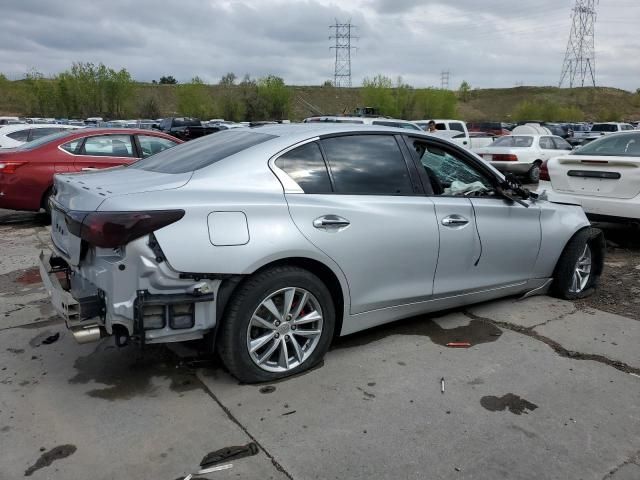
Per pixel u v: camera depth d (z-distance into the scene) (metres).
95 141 8.60
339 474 2.58
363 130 3.90
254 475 2.56
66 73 62.56
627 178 6.55
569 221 5.00
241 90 75.94
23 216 9.43
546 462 2.71
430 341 4.11
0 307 4.73
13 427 2.90
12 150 8.28
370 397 3.27
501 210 4.42
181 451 2.73
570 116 78.19
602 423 3.06
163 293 2.96
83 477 2.53
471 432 2.94
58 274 3.45
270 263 3.28
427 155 4.20
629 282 5.77
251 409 3.11
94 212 2.96
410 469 2.63
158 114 70.19
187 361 3.67
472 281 4.32
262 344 3.31
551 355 3.92
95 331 3.02
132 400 3.19
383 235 3.68
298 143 3.57
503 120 99.00
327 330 3.55
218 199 3.12
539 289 5.03
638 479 2.60
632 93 112.44
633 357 3.92
